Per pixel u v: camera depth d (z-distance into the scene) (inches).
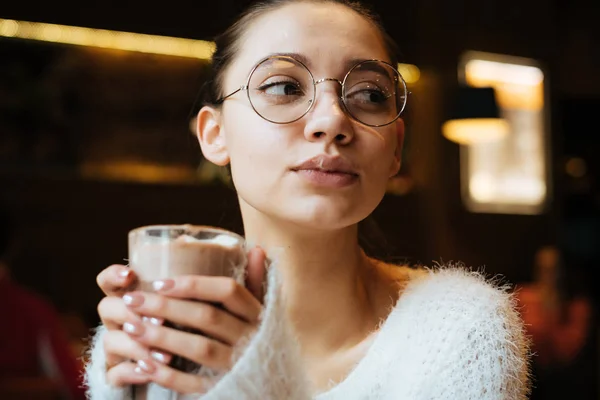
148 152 202.2
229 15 197.3
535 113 248.5
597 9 258.5
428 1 228.5
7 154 187.8
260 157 42.6
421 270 51.9
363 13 47.0
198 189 203.3
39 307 118.3
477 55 236.5
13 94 188.4
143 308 31.2
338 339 46.8
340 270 46.0
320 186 41.2
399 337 44.0
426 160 229.1
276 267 33.8
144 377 32.3
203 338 31.4
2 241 118.1
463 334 42.5
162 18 192.2
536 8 249.3
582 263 267.1
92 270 193.6
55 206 189.9
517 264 241.9
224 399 31.1
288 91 42.9
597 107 264.4
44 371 117.6
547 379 161.5
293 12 44.5
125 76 199.6
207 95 50.9
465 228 232.5
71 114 194.9
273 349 32.0
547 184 247.8
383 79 43.9
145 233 32.7
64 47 191.6
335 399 43.6
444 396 41.7
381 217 222.5
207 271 32.2
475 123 190.7
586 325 165.3
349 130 41.1
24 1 177.8
